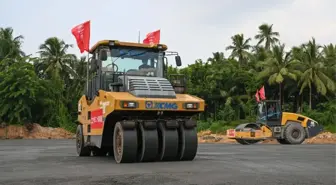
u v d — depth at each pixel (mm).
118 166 9508
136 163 10148
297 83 48125
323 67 45250
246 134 25828
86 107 12938
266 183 6703
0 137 41625
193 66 54469
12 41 52219
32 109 45125
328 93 48656
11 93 41656
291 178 7277
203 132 41875
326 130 41156
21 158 12688
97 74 11648
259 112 27312
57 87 50344
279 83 47312
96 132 11516
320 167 9172
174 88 11672
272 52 51531
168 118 10875
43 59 54594
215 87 49719
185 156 10711
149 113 10367
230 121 46219
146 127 10203
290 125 26203
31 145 24578
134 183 6793
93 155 13922
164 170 8578
